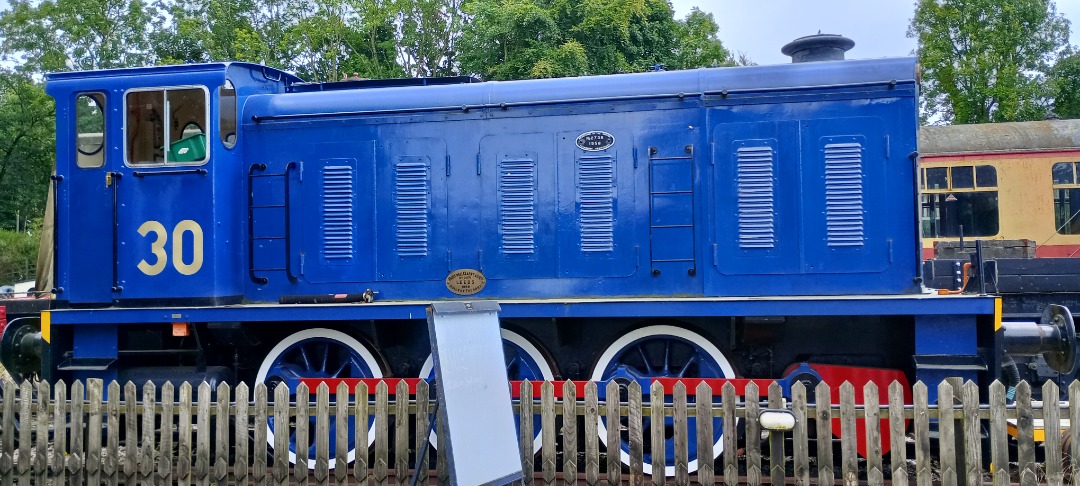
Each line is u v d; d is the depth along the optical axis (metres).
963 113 24.52
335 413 4.93
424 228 5.86
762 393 5.31
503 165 5.80
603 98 5.68
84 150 5.83
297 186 5.96
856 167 5.33
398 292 5.85
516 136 5.80
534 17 17.47
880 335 5.56
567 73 16.86
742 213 5.46
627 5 17.97
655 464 4.64
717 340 5.52
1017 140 11.43
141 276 5.71
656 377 5.44
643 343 5.76
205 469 4.94
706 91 5.55
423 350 5.98
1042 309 7.95
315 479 5.25
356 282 5.90
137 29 26.97
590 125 5.72
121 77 5.75
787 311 5.08
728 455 4.63
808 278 5.38
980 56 24.22
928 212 11.55
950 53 24.95
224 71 5.70
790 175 5.42
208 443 4.96
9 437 5.19
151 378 5.86
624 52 18.59
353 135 5.96
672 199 5.58
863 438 5.34
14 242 29.31
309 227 5.95
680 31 22.83
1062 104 25.14
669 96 5.59
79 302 5.78
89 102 5.82
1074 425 4.37
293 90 6.47
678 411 4.64
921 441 4.43
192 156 5.74
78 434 5.09
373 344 5.86
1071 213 11.12
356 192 5.93
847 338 5.60
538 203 5.75
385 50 22.94
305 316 5.46
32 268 28.91
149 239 5.71
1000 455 4.37
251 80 6.18
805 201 5.39
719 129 5.53
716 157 5.52
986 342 4.99
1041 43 24.95
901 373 5.22
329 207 5.93
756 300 5.12
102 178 5.78
